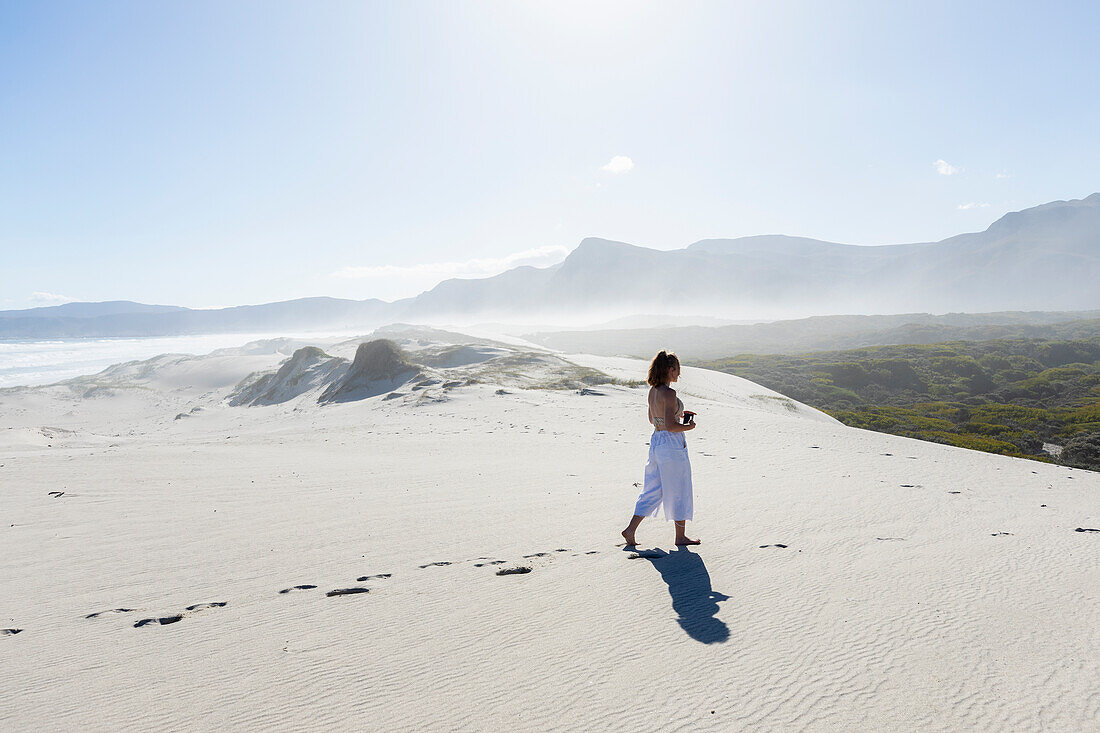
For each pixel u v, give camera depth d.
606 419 23.12
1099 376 61.84
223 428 41.31
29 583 5.00
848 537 6.06
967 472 11.32
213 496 9.08
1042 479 10.80
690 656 3.39
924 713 2.78
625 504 7.85
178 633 3.85
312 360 68.69
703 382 48.22
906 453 14.02
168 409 64.44
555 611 4.10
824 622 3.86
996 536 6.24
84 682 3.15
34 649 3.62
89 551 6.00
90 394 71.94
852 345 147.25
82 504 8.46
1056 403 54.16
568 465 12.47
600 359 65.81
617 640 3.61
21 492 9.48
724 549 5.59
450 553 5.68
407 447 16.61
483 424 22.80
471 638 3.67
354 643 3.62
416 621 3.96
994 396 60.59
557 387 39.50
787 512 7.18
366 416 31.28
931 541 5.97
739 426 19.53
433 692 2.99
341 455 15.12
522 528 6.60
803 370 81.19
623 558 5.34
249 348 139.50
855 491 8.73
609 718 2.74
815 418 43.25
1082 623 3.85
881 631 3.72
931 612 4.04
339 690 3.02
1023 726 2.67
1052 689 2.99
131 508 8.23
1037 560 5.32
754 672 3.19
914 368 76.75
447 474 11.12
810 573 4.88
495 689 3.02
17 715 2.79
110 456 14.64
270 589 4.74
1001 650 3.45
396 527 6.79
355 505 8.17
